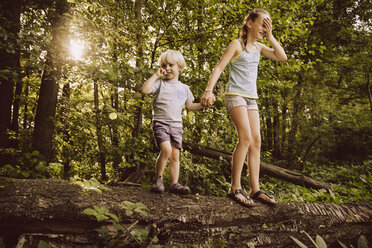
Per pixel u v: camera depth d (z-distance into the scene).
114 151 4.48
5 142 5.25
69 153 5.48
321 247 1.89
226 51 2.24
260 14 2.25
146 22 4.45
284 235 2.10
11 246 1.73
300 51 5.39
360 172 9.54
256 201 2.24
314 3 8.61
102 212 1.66
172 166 2.30
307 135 13.39
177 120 2.29
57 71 3.44
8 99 5.41
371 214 2.22
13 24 3.06
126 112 4.21
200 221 1.97
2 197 1.71
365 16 12.59
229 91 2.26
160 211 1.96
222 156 5.62
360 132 14.23
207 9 4.47
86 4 3.48
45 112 5.06
